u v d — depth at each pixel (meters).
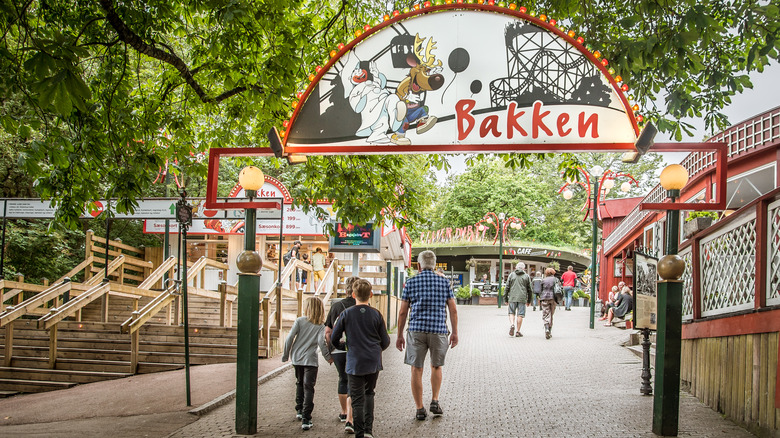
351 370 6.59
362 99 7.30
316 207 11.33
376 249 17.36
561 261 48.47
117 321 17.17
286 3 7.95
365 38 7.35
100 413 9.27
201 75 10.30
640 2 8.01
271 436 7.21
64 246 21.58
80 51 5.25
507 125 7.05
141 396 10.16
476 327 19.48
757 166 15.85
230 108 11.05
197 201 16.55
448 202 59.66
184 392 10.14
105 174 9.27
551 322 16.52
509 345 14.97
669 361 6.83
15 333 14.56
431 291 7.89
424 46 7.24
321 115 7.34
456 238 46.59
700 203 6.89
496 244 43.06
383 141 7.22
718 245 8.32
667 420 6.79
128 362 12.91
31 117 7.33
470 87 7.14
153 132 10.00
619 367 11.70
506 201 58.06
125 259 18.91
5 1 5.96
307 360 7.69
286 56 8.28
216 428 7.69
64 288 14.64
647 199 24.55
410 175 25.03
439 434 7.03
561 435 6.90
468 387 9.76
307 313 7.91
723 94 9.46
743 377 7.14
